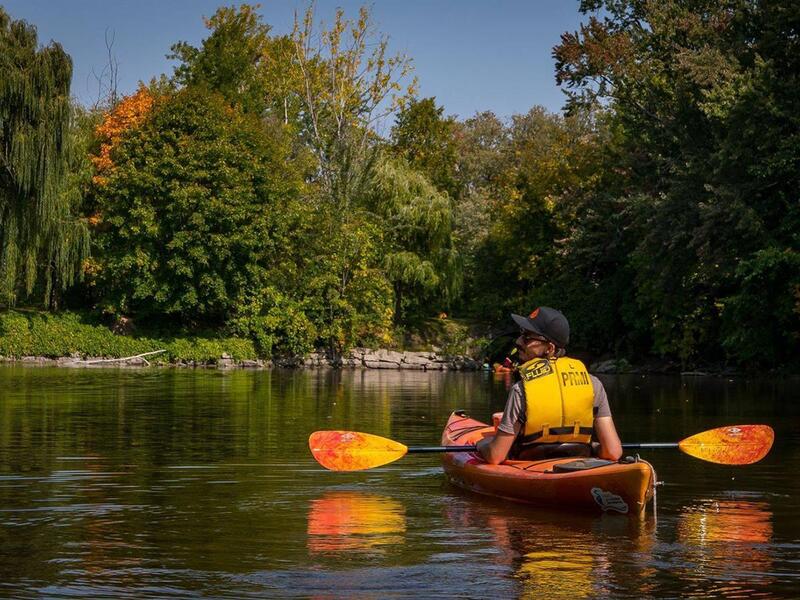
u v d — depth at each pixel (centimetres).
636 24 3234
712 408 1677
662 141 3098
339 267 3888
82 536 599
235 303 3784
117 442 1090
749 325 2819
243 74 5044
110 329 3772
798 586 491
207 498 733
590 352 3962
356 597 470
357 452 754
